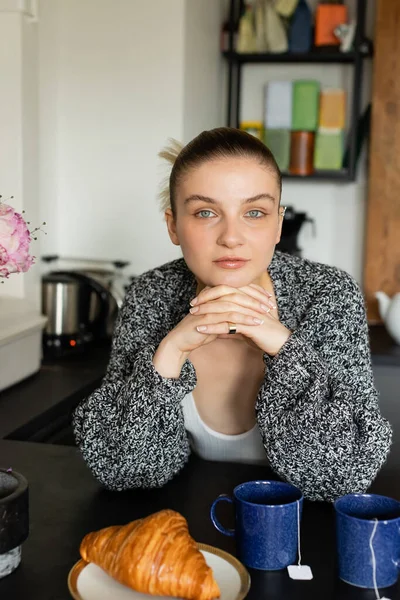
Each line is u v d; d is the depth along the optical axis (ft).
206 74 9.51
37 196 7.55
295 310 4.19
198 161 3.54
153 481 3.77
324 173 9.84
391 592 2.73
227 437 4.30
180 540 2.63
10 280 7.27
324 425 3.57
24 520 2.90
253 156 3.53
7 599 2.71
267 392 3.70
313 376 3.66
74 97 8.61
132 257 8.70
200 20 9.04
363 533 2.73
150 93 8.43
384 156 9.39
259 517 2.87
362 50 9.48
